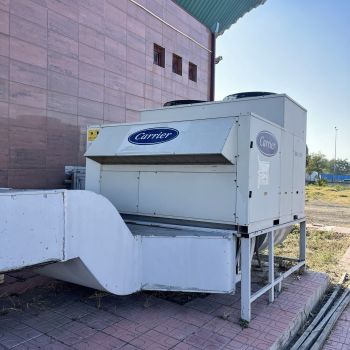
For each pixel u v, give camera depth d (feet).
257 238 15.78
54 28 22.56
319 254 26.84
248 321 12.80
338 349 12.70
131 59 28.96
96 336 11.46
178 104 19.61
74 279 12.12
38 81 21.75
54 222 9.64
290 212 16.96
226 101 16.62
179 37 34.88
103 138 15.65
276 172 15.11
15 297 14.32
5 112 20.11
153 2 31.24
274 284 15.16
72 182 23.73
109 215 11.59
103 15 26.16
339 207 72.33
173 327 12.30
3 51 19.85
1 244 8.32
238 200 12.89
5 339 11.05
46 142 22.38
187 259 12.91
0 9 19.61
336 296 18.03
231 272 12.77
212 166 13.41
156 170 14.79
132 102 29.12
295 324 13.58
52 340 11.10
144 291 15.33
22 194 8.77
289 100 16.38
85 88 24.89
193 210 13.87
